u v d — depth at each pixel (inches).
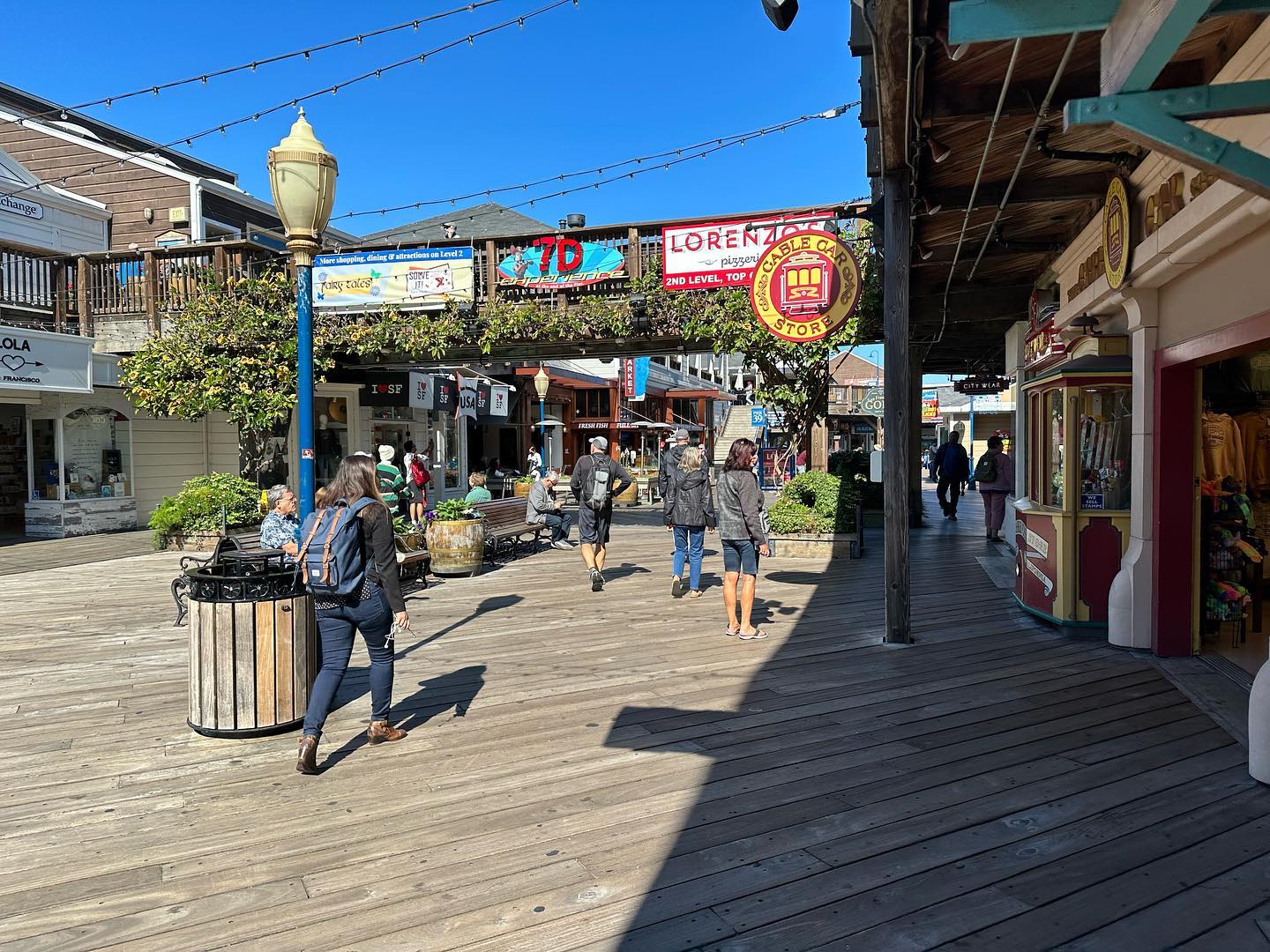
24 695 223.0
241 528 534.3
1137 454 249.3
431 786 158.6
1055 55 173.6
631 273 483.5
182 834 140.1
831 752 172.2
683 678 229.9
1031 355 413.4
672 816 143.3
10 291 589.6
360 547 172.2
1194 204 185.3
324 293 528.7
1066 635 273.1
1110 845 130.0
